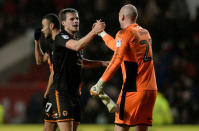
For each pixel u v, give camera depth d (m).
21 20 65.50
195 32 55.72
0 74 61.31
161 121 43.84
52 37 20.73
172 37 54.41
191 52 53.31
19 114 49.47
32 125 45.78
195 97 48.38
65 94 19.39
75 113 19.94
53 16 20.70
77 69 19.81
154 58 28.28
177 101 47.16
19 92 49.94
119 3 54.78
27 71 60.41
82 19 54.38
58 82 19.47
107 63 21.62
